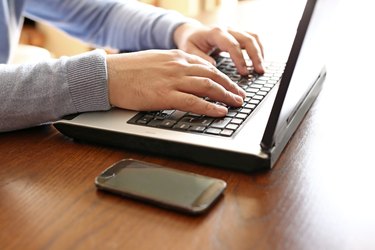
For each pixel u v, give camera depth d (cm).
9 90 62
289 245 39
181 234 40
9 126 63
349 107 66
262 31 104
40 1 112
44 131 64
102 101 62
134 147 56
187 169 52
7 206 46
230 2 132
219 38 83
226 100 62
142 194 45
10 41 104
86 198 47
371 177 49
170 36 93
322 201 45
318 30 49
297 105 58
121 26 102
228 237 40
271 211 44
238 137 53
